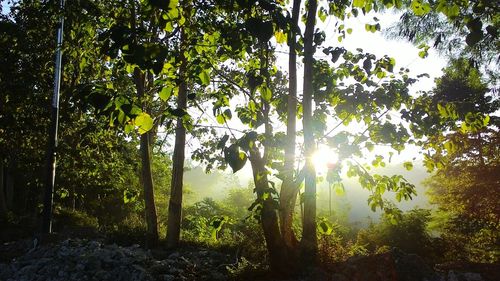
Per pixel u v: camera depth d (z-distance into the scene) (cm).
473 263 726
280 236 733
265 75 699
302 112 780
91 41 820
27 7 1653
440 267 720
